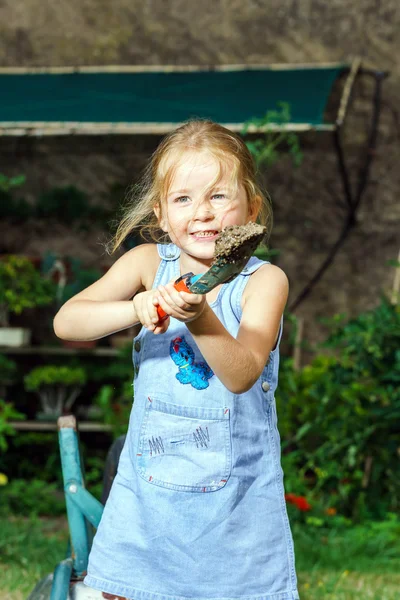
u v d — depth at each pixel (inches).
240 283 85.7
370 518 254.2
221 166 81.7
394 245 349.7
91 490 280.1
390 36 347.9
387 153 350.9
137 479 85.4
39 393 336.8
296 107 305.0
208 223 81.4
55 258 351.9
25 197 363.9
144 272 92.7
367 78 350.0
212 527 82.8
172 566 83.0
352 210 348.5
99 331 84.5
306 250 352.2
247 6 351.6
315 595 178.1
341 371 271.3
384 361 268.1
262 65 350.6
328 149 351.6
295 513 242.7
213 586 82.4
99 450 339.6
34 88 318.3
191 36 353.1
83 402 351.9
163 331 72.8
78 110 305.6
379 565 211.3
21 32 358.6
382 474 270.8
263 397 86.4
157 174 85.7
